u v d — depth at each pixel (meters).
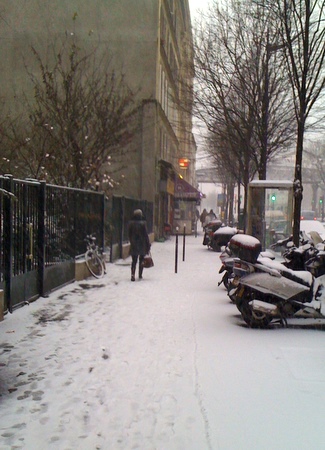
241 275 7.65
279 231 17.23
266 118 17.78
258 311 7.25
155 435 3.96
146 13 25.39
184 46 22.75
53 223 10.35
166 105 30.39
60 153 17.64
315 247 9.38
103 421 4.23
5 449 3.74
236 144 21.42
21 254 8.69
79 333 7.16
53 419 4.28
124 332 7.22
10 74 25.39
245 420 4.16
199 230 44.06
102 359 5.96
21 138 19.44
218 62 18.44
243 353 6.06
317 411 4.34
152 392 4.88
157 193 27.27
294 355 5.96
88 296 10.12
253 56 17.31
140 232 12.45
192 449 3.72
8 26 25.52
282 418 4.20
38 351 6.28
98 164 19.25
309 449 3.66
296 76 11.13
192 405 4.54
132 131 23.20
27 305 8.94
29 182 8.91
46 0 25.47
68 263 11.51
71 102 18.56
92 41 25.36
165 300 9.75
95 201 14.27
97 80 21.16
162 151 29.25
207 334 7.02
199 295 10.34
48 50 23.94
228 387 4.93
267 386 4.94
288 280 7.36
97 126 19.83
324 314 7.38
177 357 5.98
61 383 5.16
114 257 16.70
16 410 4.46
